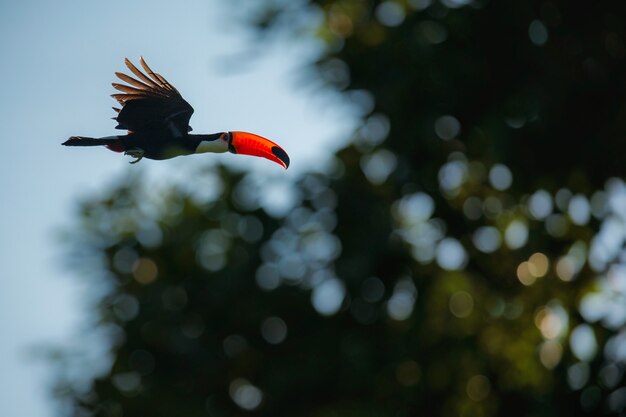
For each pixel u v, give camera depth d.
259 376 16.52
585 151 13.66
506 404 15.66
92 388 16.62
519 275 15.25
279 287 16.02
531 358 15.28
